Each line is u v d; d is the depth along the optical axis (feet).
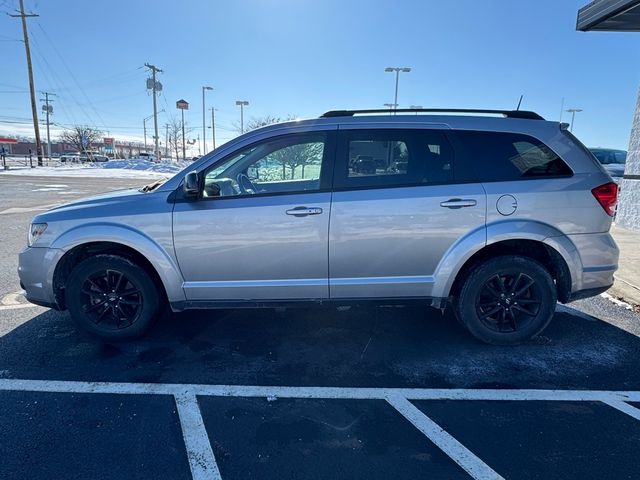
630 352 12.51
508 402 9.96
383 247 11.87
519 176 11.99
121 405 9.71
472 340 13.23
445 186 11.84
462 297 12.50
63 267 12.64
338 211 11.71
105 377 10.91
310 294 12.25
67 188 63.98
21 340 12.94
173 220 11.85
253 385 10.63
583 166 12.17
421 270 12.08
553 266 12.57
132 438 8.58
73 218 12.13
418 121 12.13
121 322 12.73
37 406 9.62
